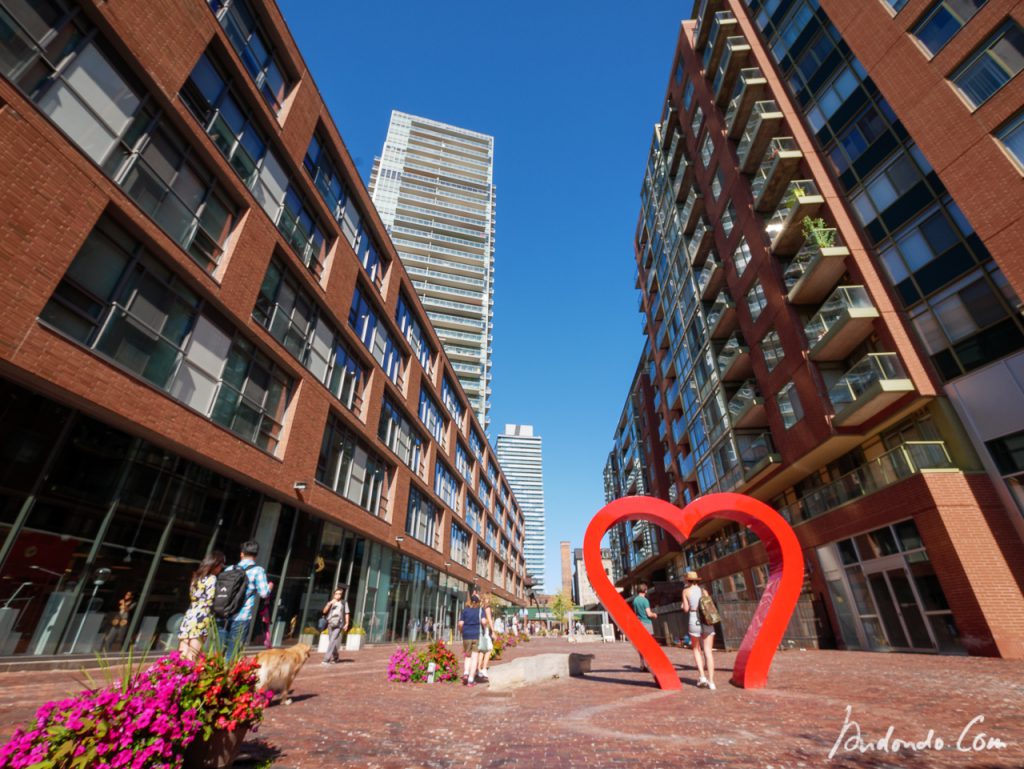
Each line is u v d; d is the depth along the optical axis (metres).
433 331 31.50
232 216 13.21
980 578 10.91
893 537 13.25
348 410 18.67
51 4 8.63
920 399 13.15
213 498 11.94
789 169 18.62
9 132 7.55
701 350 27.86
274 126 15.09
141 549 9.79
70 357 8.23
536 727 5.08
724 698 6.51
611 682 8.96
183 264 10.93
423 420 29.39
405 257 95.75
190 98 12.06
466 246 101.81
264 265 14.05
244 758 3.66
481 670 9.96
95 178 8.91
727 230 24.08
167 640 10.17
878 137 15.75
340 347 19.25
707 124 26.81
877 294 14.62
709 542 29.84
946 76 13.47
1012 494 11.53
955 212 13.31
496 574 51.19
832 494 16.17
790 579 7.71
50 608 8.02
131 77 10.23
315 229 18.06
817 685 7.29
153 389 9.91
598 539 8.54
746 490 21.81
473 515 41.72
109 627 8.99
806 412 16.98
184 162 11.59
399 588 24.30
